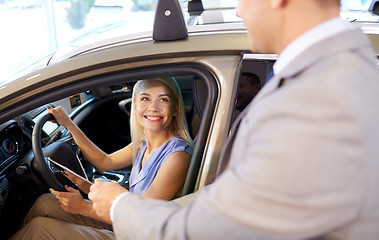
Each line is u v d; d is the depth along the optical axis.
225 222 0.51
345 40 0.54
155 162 1.49
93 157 1.80
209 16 1.46
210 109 1.18
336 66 0.50
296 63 0.55
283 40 0.60
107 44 1.31
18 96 1.23
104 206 0.90
